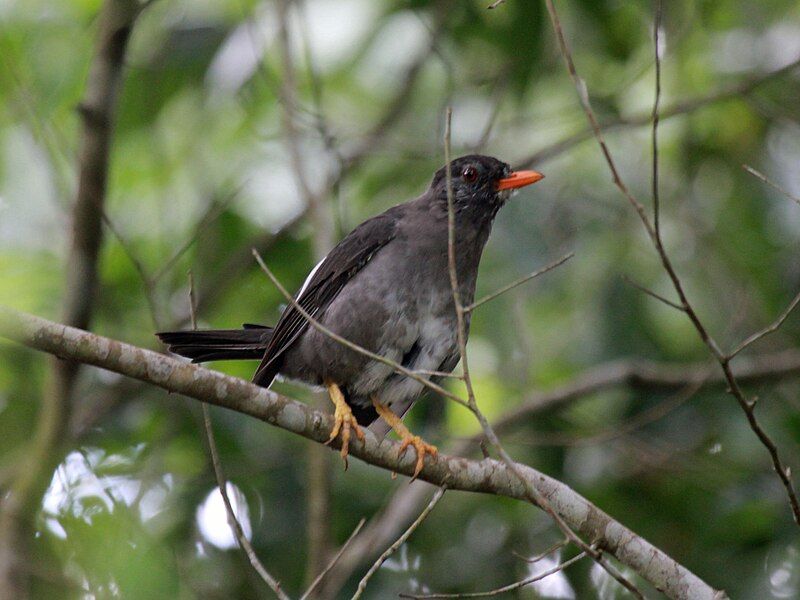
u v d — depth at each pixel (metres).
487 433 7.06
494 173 10.09
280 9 13.04
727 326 12.99
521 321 12.57
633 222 13.46
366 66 15.41
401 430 9.34
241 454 12.33
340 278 9.51
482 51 13.97
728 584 11.43
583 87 6.93
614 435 11.92
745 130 14.30
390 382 9.53
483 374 14.02
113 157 14.21
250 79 13.88
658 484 12.69
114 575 8.48
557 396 12.39
